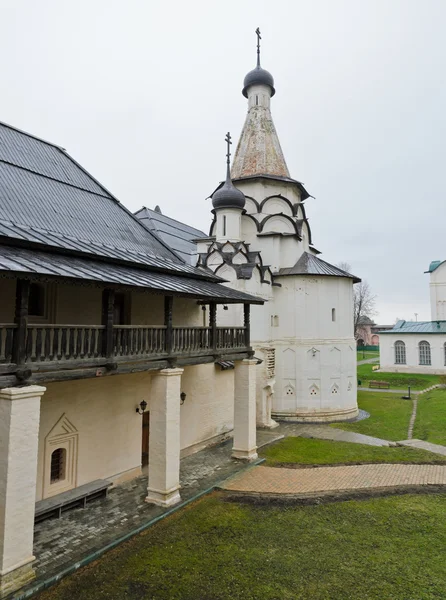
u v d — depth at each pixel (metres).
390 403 29.12
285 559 9.11
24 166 13.79
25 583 7.87
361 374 44.84
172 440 11.83
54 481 11.46
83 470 12.12
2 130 14.48
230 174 25.94
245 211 24.55
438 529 10.50
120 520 10.70
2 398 7.88
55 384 11.39
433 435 20.02
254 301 15.19
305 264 25.03
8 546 7.62
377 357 68.94
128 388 13.73
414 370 45.84
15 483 7.77
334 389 24.42
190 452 16.73
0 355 8.02
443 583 8.27
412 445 18.27
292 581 8.32
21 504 7.85
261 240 25.27
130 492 12.53
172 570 8.66
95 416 12.55
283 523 10.80
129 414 13.75
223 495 12.61
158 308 15.34
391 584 8.23
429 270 50.28
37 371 8.45
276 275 24.55
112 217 15.34
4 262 7.99
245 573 8.58
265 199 25.78
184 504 11.77
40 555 9.02
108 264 11.70
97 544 9.50
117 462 13.24
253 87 28.28
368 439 19.62
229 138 24.05
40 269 8.30
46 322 11.60
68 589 8.01
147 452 15.64
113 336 10.12
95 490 11.75
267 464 15.51
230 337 14.98
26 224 11.27
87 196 15.28
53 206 13.14
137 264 12.52
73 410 11.87
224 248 22.94
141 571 8.62
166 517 11.04
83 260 10.99
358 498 12.41
